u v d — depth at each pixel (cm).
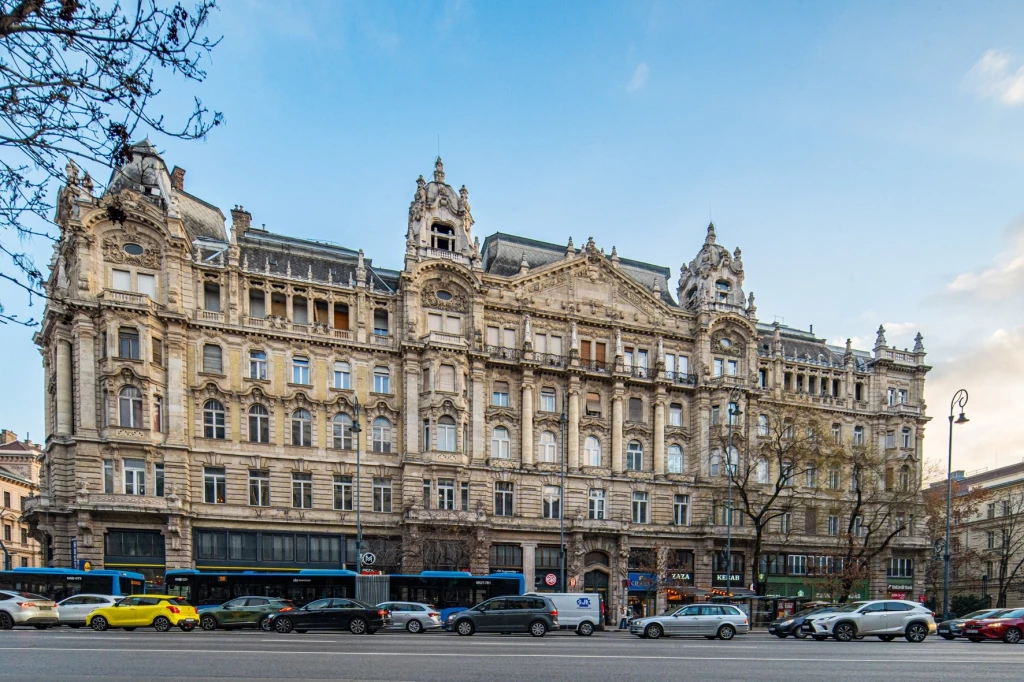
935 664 2417
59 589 4712
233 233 6312
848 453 7431
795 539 7638
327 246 6900
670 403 7588
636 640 3759
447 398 6462
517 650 2758
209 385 5928
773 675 2064
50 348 6112
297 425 6200
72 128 997
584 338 7344
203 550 5734
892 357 8719
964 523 9381
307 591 5053
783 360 8206
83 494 5262
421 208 6788
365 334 6475
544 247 7762
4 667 2095
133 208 5681
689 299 8156
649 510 7231
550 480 6875
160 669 2050
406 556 5994
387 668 2089
